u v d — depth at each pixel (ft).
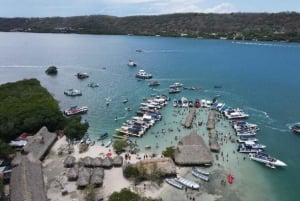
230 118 505.25
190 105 566.77
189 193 298.76
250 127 459.73
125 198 263.08
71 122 429.79
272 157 371.15
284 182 324.80
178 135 437.58
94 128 463.42
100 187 303.89
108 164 337.72
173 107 562.66
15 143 385.09
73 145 396.16
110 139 422.00
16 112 437.58
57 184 308.40
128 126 458.50
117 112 539.29
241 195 298.76
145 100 604.90
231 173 336.90
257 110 556.10
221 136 433.07
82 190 298.97
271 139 432.25
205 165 347.77
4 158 350.02
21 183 272.31
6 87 587.27
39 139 374.02
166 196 293.02
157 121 492.54
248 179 326.85
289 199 295.89
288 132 457.27
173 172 321.11
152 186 307.78
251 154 372.38
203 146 366.22
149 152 381.40
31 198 251.80
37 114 431.02
